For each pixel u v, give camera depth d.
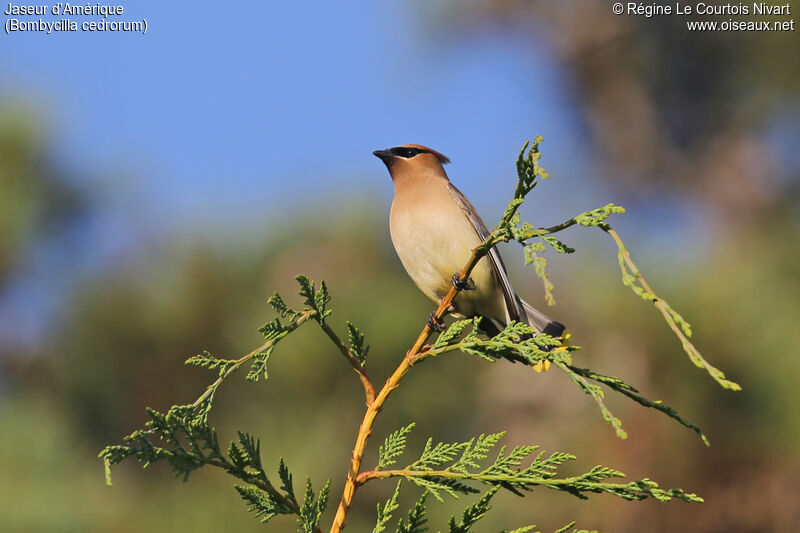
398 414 10.38
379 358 10.40
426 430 10.51
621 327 10.42
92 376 10.69
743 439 10.00
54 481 9.66
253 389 10.47
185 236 11.18
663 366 10.23
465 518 5.35
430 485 5.38
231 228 11.25
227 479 9.92
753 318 10.22
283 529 9.55
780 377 9.91
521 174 5.77
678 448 9.96
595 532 5.22
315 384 10.33
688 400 10.12
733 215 14.60
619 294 10.53
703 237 14.20
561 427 10.33
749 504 9.71
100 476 9.99
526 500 10.18
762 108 14.80
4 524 9.16
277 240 10.96
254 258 10.96
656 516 9.84
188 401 10.70
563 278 11.18
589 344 10.51
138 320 10.64
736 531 9.76
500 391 10.55
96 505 9.68
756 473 9.84
